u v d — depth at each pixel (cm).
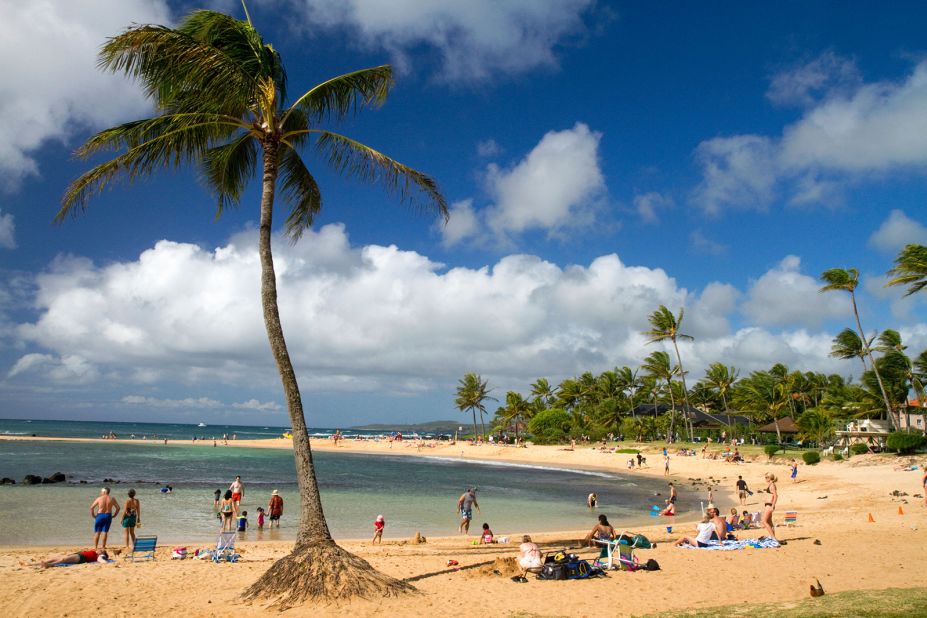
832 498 2931
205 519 2411
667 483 4575
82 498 2842
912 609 794
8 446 7219
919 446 4138
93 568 1361
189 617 955
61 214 1072
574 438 8750
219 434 18125
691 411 8019
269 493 3356
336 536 2156
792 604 906
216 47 1115
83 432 15338
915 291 3828
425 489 3944
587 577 1239
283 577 1041
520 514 2841
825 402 6444
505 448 8388
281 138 1205
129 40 979
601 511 2983
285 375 1122
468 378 10750
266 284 1143
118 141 1102
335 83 1213
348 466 6134
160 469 4775
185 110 1166
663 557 1468
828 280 5003
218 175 1391
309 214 1478
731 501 3366
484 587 1162
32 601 1054
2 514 2309
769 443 6694
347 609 975
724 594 1080
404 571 1356
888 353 5353
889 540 1574
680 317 7244
